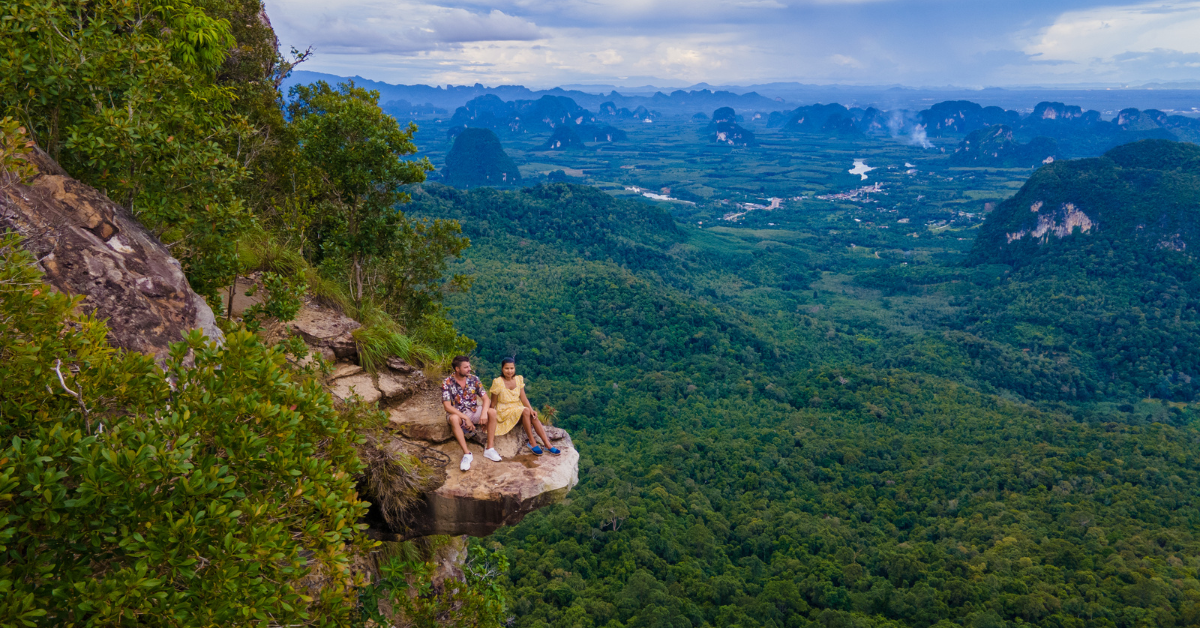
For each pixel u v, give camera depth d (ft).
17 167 16.06
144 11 25.55
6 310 12.93
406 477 23.07
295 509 15.38
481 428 25.58
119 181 21.36
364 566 27.25
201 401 14.12
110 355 14.75
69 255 17.43
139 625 11.94
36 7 19.48
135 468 11.78
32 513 11.37
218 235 24.71
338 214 46.24
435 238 50.83
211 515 12.50
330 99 43.16
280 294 27.30
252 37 52.65
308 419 16.70
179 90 25.30
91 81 20.56
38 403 13.19
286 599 13.62
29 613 10.61
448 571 34.40
